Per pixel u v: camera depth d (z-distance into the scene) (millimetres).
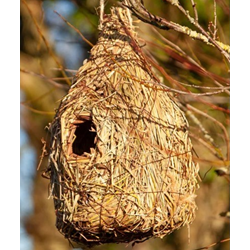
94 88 12859
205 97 15500
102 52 13344
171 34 16969
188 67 14891
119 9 13836
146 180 12266
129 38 13461
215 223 20781
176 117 13109
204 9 18094
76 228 12281
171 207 12438
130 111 12547
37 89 22094
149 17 12531
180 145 12898
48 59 21562
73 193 12297
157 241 21984
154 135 12562
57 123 12891
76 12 20734
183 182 12805
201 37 12750
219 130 17391
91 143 13555
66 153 12492
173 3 12266
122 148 12281
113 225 12109
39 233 23641
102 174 12219
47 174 13109
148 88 12883
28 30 21469
